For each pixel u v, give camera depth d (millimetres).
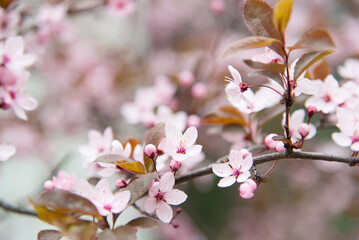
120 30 1250
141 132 1027
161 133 631
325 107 656
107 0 852
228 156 635
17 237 966
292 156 618
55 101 1174
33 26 802
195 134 630
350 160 608
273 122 1156
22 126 1102
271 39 608
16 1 762
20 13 790
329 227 1256
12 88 664
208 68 1007
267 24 620
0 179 966
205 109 986
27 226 975
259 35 621
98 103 1188
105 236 593
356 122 627
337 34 1170
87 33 1216
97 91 1191
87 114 1182
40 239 610
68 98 1180
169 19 1440
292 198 1275
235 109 702
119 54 1237
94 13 867
